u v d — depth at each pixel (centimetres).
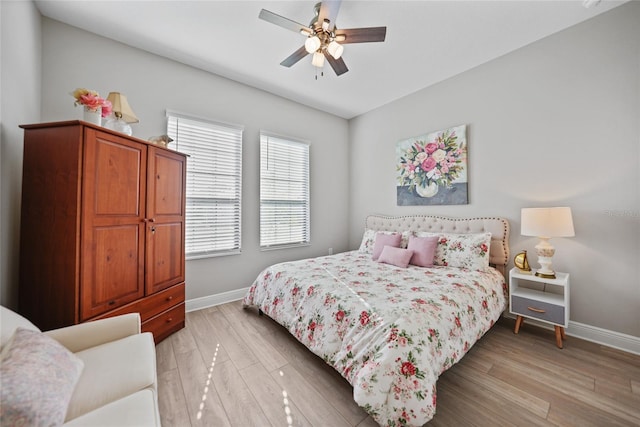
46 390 84
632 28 200
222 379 168
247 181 329
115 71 241
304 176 395
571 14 212
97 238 165
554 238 238
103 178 169
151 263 207
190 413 140
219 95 304
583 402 147
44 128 159
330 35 195
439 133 320
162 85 266
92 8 202
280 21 182
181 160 242
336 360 157
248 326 245
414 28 226
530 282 253
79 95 172
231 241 316
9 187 159
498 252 262
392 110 380
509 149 266
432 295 180
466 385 162
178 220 238
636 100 200
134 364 120
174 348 206
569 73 229
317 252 409
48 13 207
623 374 172
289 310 212
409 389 124
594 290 218
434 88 328
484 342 216
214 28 226
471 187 297
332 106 397
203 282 293
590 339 218
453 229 301
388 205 389
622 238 206
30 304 160
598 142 216
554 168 238
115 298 177
